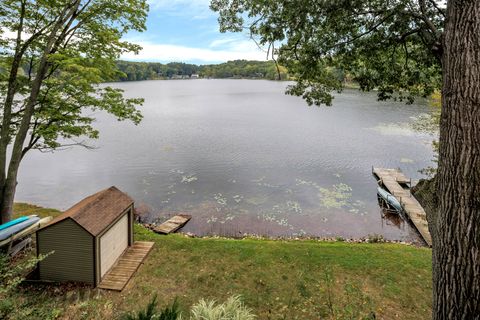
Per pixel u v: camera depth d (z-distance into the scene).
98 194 8.12
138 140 26.78
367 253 8.64
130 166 19.61
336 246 9.21
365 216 13.21
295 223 12.45
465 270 2.72
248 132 29.94
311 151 23.11
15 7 7.57
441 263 2.93
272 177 17.66
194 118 38.00
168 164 19.98
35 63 8.45
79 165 20.00
